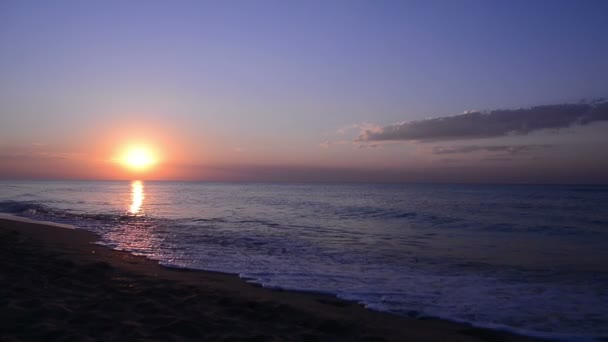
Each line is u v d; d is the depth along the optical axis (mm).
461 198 45969
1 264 9156
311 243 14523
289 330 5891
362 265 10969
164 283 8219
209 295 7531
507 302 7758
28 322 5504
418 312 7051
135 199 43562
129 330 5402
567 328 6445
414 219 22875
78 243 13539
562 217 23766
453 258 12023
